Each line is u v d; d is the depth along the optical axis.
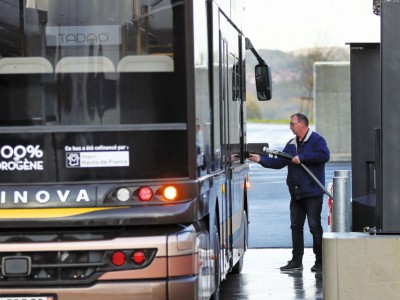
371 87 21.56
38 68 17.30
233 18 24.42
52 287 16.78
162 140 17.08
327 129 82.06
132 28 17.28
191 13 17.19
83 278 16.84
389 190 17.98
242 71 26.98
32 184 17.02
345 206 22.50
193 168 17.02
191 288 16.91
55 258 16.86
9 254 16.86
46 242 16.83
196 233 17.34
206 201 17.89
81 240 16.89
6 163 17.11
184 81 17.16
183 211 16.80
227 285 26.61
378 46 21.52
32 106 17.27
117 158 17.08
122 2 17.27
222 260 21.03
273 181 62.75
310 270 29.56
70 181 17.03
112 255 16.80
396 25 17.92
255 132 115.94
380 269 17.80
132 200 16.84
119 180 16.98
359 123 21.61
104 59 17.30
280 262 31.59
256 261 31.83
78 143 17.11
